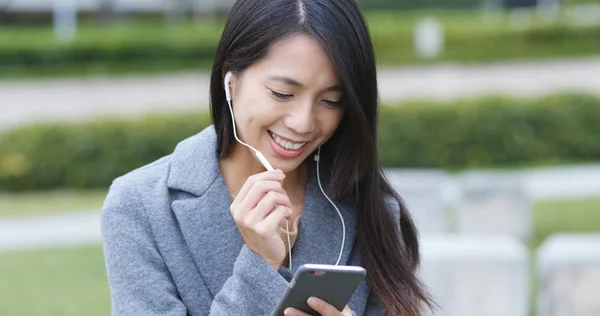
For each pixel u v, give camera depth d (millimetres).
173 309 2242
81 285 7285
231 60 2232
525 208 8672
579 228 9133
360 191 2479
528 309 6090
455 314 5867
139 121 14523
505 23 28406
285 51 2145
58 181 14164
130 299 2246
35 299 6855
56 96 20453
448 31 26953
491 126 14680
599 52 25203
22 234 9453
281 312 2104
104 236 2318
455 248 5914
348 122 2424
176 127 14500
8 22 35719
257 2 2191
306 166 2539
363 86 2217
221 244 2311
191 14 37000
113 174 14234
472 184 8703
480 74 21641
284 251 2184
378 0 41094
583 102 14984
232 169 2400
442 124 14617
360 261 2484
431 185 8125
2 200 13023
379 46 27188
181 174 2359
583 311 5836
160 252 2299
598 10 35938
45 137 14156
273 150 2244
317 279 2037
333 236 2465
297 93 2176
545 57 24547
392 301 2426
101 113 17594
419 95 18078
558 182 11773
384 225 2469
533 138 14828
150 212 2316
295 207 2496
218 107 2363
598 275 5820
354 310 2434
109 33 27375
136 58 26750
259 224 2131
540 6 39906
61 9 32281
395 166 14547
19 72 25281
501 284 5852
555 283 5855
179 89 21031
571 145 14906
